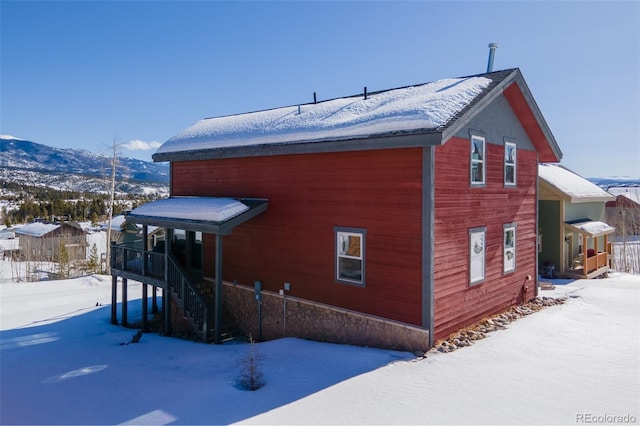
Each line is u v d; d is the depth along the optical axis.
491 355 8.62
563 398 6.38
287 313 11.91
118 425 6.28
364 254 10.15
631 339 9.68
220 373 8.55
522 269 13.25
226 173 13.77
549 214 19.62
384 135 9.24
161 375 8.67
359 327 10.27
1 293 22.36
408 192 9.35
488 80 11.15
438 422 5.73
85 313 17.88
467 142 10.45
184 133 16.44
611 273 21.16
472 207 10.65
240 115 16.78
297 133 11.44
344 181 10.52
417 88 12.01
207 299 13.79
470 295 10.59
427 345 9.08
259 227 12.69
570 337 9.84
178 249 15.91
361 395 6.84
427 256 9.06
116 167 36.50
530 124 13.06
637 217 38.75
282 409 6.45
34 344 12.48
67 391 7.93
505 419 5.74
